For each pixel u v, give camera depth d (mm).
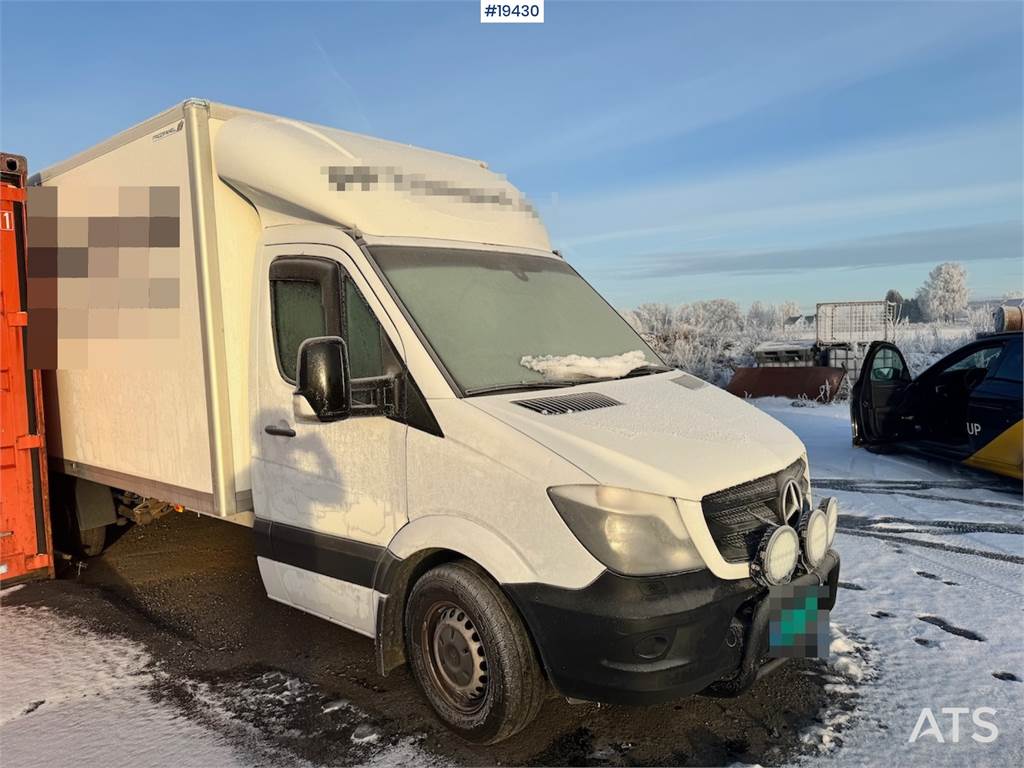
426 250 4070
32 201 5762
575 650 3039
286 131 4137
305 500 4078
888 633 4555
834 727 3562
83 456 5914
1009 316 8820
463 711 3490
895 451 10266
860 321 21031
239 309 4371
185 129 4234
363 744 3553
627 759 3373
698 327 24672
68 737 3689
